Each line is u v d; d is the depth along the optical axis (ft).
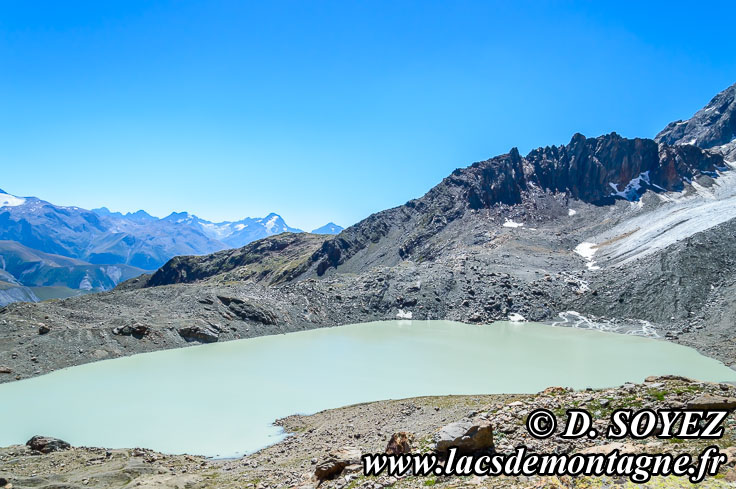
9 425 169.27
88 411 184.75
